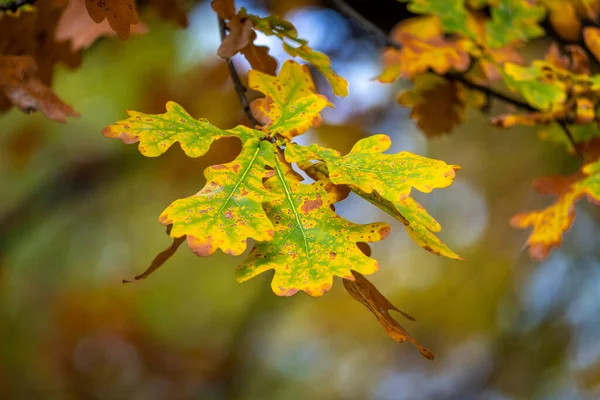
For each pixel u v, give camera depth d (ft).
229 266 21.85
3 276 19.29
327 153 4.18
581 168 5.98
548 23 9.11
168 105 4.29
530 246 5.57
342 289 23.12
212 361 19.51
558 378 16.88
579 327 16.52
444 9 7.06
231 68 5.02
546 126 6.84
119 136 3.97
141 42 14.73
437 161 3.93
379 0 10.44
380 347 24.09
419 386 22.36
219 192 3.88
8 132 17.35
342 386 24.43
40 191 17.92
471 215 18.35
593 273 15.93
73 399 18.95
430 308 19.27
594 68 9.13
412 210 4.49
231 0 5.11
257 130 4.41
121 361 19.49
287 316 23.61
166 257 3.58
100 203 20.95
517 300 17.58
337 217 3.97
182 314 21.76
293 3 11.84
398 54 7.12
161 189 19.76
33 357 19.29
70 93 16.28
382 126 15.12
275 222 3.93
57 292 20.80
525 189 16.28
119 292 21.13
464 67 6.61
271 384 22.67
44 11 6.89
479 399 18.38
